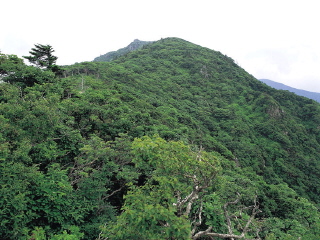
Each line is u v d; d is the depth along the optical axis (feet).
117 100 69.05
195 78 283.38
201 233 17.04
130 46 650.02
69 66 207.00
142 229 13.42
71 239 21.03
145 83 215.92
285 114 203.10
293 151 160.86
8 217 19.48
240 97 247.50
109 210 32.76
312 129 191.21
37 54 91.15
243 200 47.93
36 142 33.65
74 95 68.74
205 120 185.88
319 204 120.78
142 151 16.97
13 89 43.80
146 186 19.89
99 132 54.19
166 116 114.01
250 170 121.08
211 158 19.45
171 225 13.50
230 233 18.39
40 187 24.27
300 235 37.37
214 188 20.07
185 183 20.31
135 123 63.41
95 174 33.42
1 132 28.81
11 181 21.70
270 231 33.06
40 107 35.12
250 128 183.62
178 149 18.30
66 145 37.42
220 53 383.65
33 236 20.42
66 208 25.84
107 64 261.85
